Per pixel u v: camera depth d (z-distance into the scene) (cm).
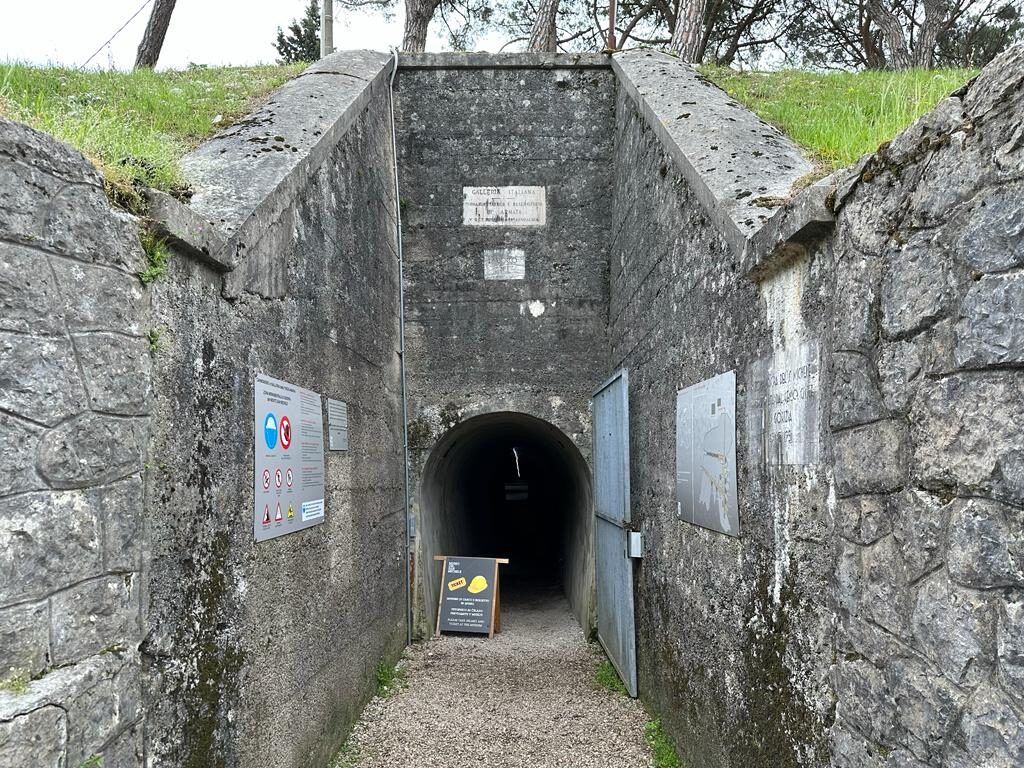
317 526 405
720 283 348
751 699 303
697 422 386
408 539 692
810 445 246
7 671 167
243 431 302
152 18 1156
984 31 1688
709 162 402
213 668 267
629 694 538
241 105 596
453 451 827
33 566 175
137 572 217
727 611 336
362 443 518
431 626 743
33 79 577
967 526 163
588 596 716
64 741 177
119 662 205
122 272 215
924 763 178
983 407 158
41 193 184
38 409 179
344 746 446
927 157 181
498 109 723
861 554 210
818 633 239
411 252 713
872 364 204
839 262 224
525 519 1531
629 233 601
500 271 717
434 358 711
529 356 714
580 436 710
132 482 215
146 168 304
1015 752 146
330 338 442
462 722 492
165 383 238
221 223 299
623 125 650
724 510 337
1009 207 152
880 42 1655
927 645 177
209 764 261
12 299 173
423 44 1114
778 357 275
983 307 159
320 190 430
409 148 718
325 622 414
